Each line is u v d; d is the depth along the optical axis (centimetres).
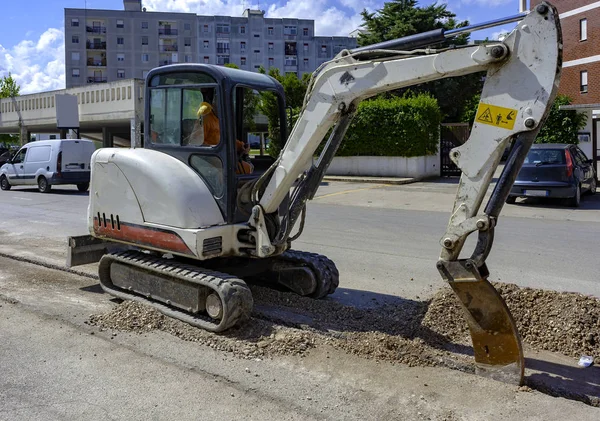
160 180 555
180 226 539
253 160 623
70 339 511
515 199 1533
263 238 541
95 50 8594
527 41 380
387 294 666
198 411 378
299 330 511
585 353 467
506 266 806
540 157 1459
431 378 427
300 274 622
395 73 441
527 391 404
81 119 2725
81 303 625
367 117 2262
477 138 402
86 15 8488
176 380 425
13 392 407
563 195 1420
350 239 1036
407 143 2194
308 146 503
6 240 1028
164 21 8788
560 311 518
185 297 545
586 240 1000
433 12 3491
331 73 477
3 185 2150
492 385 414
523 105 384
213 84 550
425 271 782
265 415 372
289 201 597
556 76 373
